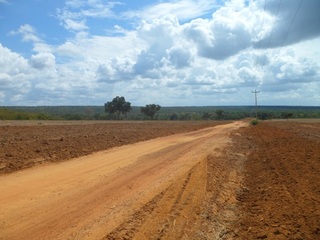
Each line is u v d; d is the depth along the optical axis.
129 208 10.27
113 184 13.34
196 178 14.92
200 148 26.20
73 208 10.12
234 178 16.16
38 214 9.47
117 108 116.94
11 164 16.28
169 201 11.27
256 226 9.05
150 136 36.97
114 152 22.88
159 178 14.66
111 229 8.52
